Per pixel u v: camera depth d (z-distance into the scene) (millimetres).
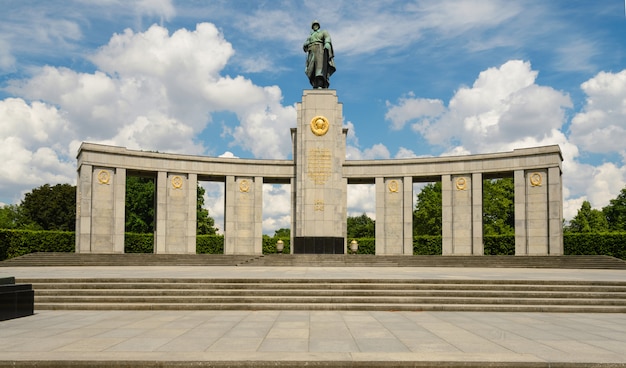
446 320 14266
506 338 11602
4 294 14047
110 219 41969
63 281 18312
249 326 13078
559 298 17328
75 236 44438
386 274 23156
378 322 13820
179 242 44469
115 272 24562
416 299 16938
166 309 16219
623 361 9172
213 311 15898
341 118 44031
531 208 41781
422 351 10156
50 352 9766
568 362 9086
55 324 13352
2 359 9102
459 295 17609
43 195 67938
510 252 49844
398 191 46281
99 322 13688
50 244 43344
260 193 46562
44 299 16766
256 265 33844
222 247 55156
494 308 16281
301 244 41719
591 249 43344
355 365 9086
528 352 10102
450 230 44438
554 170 41000
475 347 10586
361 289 18172
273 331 12359
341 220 44125
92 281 18422
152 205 65312
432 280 18766
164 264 34656
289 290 17703
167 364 9023
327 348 10422
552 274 24594
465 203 44281
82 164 41156
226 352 9750
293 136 46938
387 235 46000
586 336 11914
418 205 79688
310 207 42219
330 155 42625
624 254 42031
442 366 9055
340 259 34844
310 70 44281
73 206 67938
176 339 11297
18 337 11492
